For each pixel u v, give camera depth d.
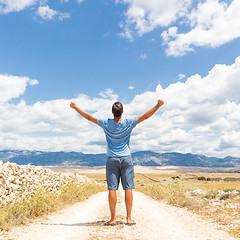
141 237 3.87
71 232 4.47
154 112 4.83
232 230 4.56
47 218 6.39
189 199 9.70
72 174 24.45
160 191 15.60
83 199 12.50
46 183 12.90
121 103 4.88
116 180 4.88
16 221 5.22
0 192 8.12
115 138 4.79
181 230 4.61
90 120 4.98
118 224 4.96
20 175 11.02
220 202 9.52
